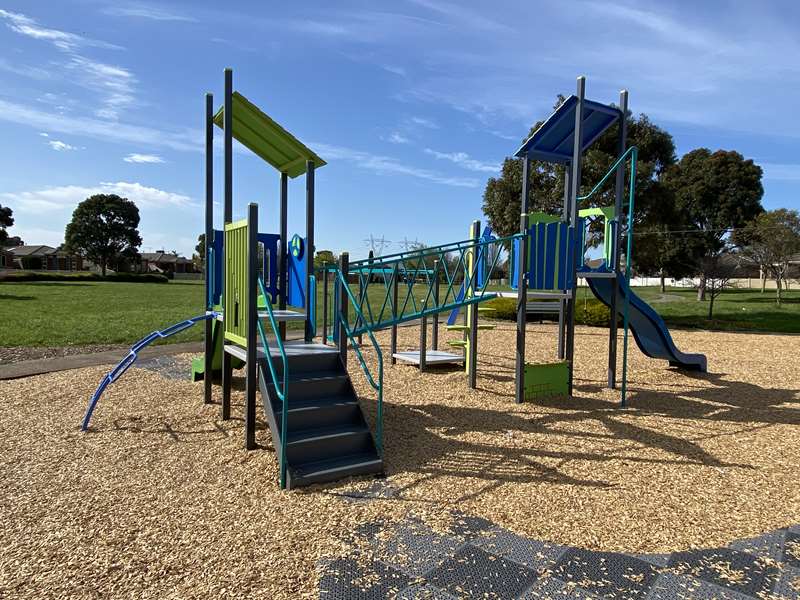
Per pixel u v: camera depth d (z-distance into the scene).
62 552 2.92
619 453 4.77
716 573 2.83
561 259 6.90
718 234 35.56
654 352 8.72
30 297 25.77
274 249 6.12
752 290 46.12
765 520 3.47
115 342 11.42
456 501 3.68
